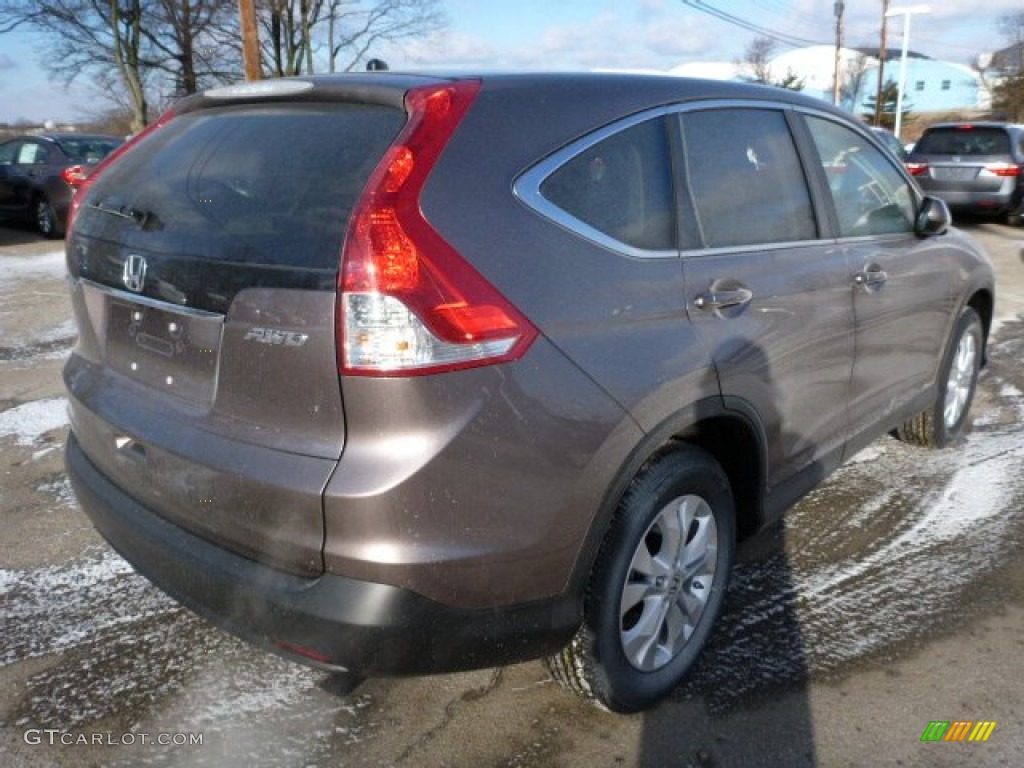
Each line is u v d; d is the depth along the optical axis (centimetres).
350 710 258
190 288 216
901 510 390
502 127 215
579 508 213
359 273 186
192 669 276
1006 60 5166
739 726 252
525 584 209
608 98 243
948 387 443
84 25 2958
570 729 251
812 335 294
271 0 3041
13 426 489
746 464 280
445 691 267
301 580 199
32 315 773
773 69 6925
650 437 226
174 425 222
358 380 187
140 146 276
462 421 191
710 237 260
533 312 203
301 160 214
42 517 378
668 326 234
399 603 192
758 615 307
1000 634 296
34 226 1316
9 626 296
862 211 344
